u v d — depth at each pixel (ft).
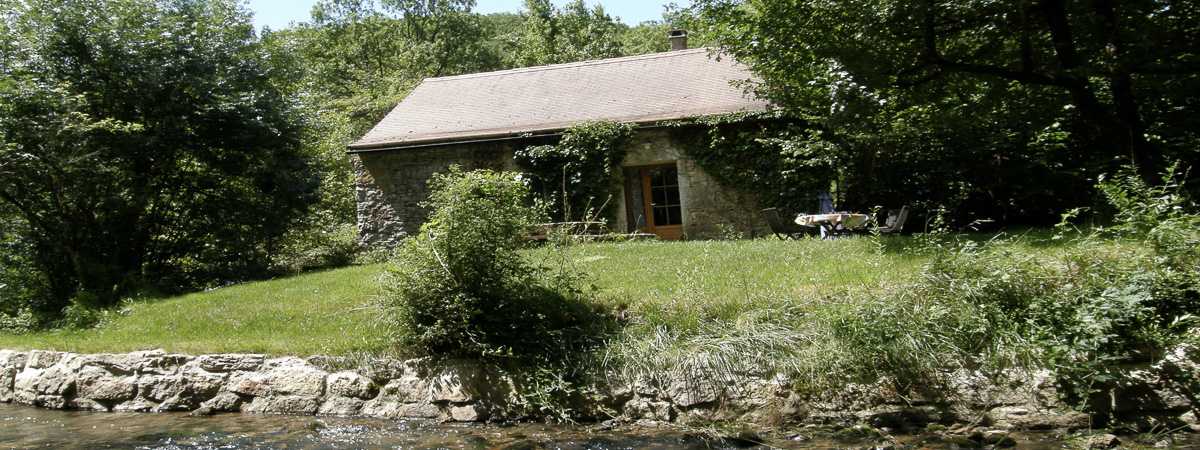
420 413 21.36
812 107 42.04
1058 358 17.93
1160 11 35.94
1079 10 36.11
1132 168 23.30
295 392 22.45
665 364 20.57
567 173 49.32
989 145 39.24
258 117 47.67
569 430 19.74
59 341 28.04
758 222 46.55
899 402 18.75
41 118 39.19
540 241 30.60
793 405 19.26
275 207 50.11
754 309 22.47
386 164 52.60
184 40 46.62
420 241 22.86
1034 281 19.98
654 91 52.11
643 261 29.89
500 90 57.41
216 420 21.97
